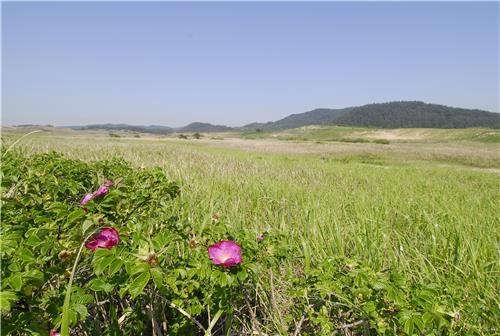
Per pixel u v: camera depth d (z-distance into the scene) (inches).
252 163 551.2
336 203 216.7
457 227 146.8
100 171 143.3
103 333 66.2
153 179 122.3
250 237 83.8
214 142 2449.6
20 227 67.0
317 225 147.9
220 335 81.1
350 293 69.4
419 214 180.5
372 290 61.7
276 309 82.1
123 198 94.4
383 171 542.3
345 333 74.4
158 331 66.3
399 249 132.0
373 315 58.2
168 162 437.7
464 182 433.7
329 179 394.6
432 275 107.4
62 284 59.4
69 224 67.5
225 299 67.5
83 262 68.0
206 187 236.2
